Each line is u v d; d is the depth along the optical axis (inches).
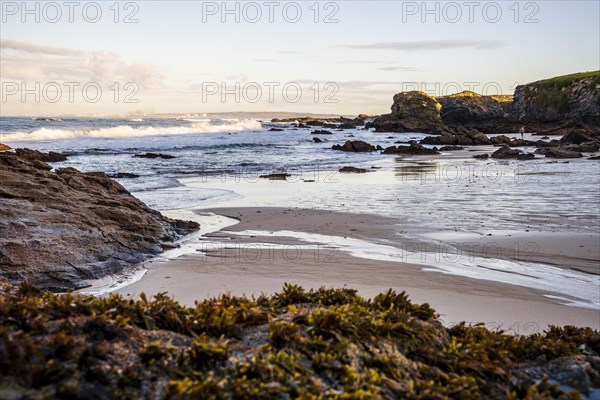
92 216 436.5
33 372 109.1
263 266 380.5
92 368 115.4
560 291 329.7
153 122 2942.9
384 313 157.6
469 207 649.0
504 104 4566.9
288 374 124.4
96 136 2017.7
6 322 132.7
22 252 351.9
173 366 123.9
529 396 128.6
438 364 141.9
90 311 144.9
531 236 483.8
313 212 621.6
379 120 3678.6
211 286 331.9
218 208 653.9
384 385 126.1
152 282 345.4
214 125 2866.6
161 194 773.9
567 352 159.5
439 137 2256.4
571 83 3772.1
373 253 423.8
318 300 178.1
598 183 876.0
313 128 3858.3
